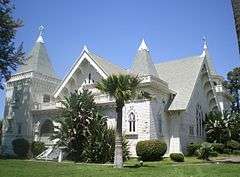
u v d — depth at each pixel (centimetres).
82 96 3769
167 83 4725
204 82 5394
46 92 5841
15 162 3080
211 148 3988
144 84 4188
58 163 3097
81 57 4884
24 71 5784
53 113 5147
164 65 5544
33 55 5944
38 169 2530
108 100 4366
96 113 3734
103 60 5006
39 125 5278
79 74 5000
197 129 4997
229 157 4228
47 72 5969
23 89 5688
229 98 6725
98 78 4762
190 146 4441
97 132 3584
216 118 5050
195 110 4988
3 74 4575
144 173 2239
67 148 3716
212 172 2211
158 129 4250
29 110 5466
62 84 4997
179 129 4456
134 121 4197
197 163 3262
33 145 4912
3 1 4372
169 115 4578
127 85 2942
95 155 3494
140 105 4181
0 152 5656
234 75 6644
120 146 2838
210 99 5575
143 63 4469
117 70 4947
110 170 2489
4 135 5709
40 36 6169
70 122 3691
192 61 5306
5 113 5828
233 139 5188
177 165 2917
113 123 4266
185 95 4669
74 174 2236
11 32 4469
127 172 2333
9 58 4544
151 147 3672
